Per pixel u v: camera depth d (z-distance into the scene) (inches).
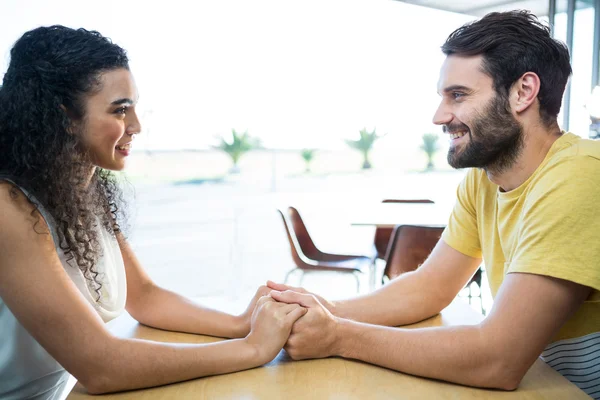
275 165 884.6
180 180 826.2
